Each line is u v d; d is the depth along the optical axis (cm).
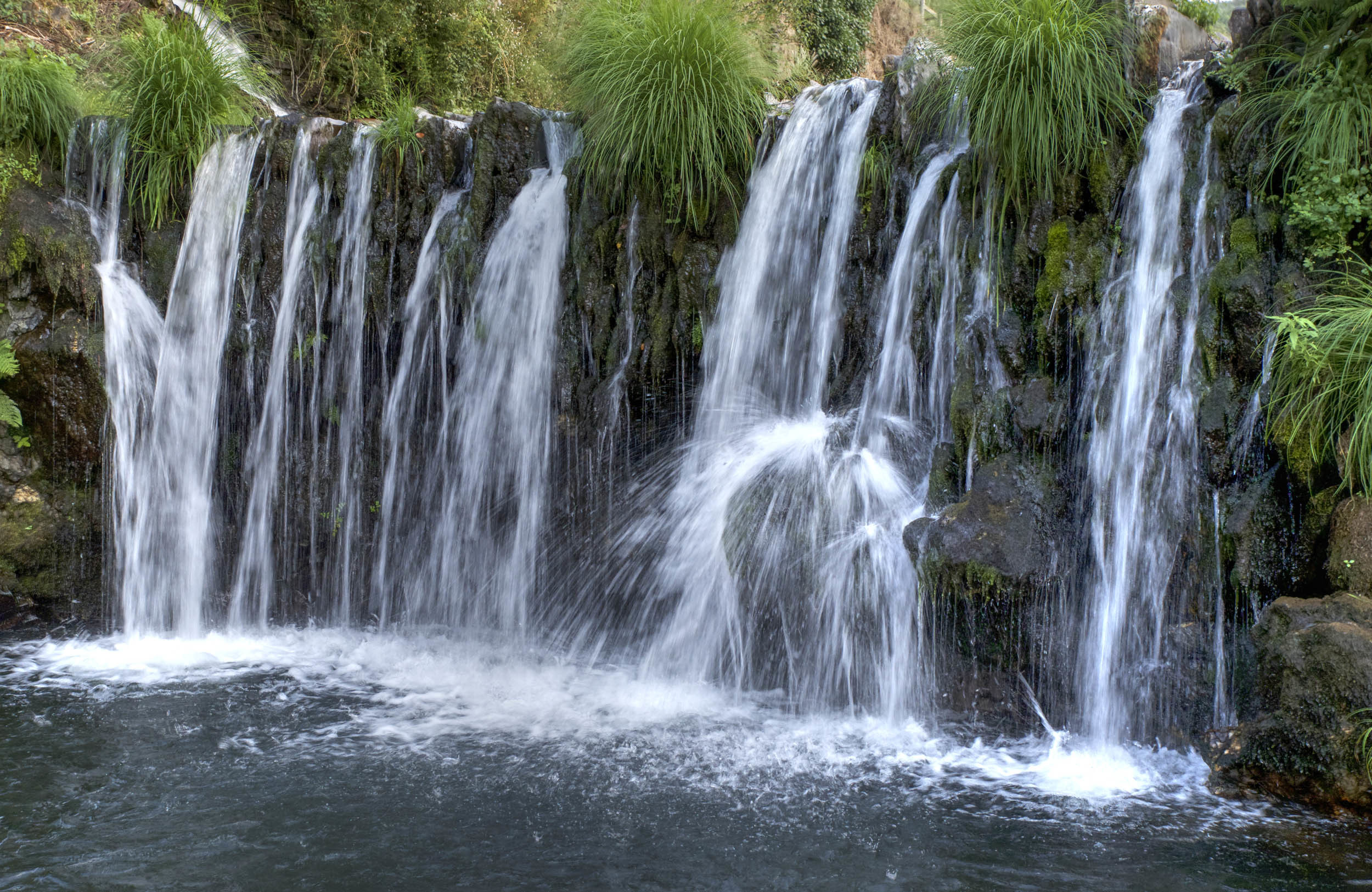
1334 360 469
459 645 740
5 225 796
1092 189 566
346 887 386
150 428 827
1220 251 518
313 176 823
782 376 675
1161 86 577
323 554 818
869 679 580
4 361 772
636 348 716
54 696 623
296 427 820
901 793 473
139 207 845
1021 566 519
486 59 1387
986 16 573
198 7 1166
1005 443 560
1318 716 431
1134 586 517
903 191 639
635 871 398
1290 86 520
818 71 1491
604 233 730
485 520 770
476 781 488
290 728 564
